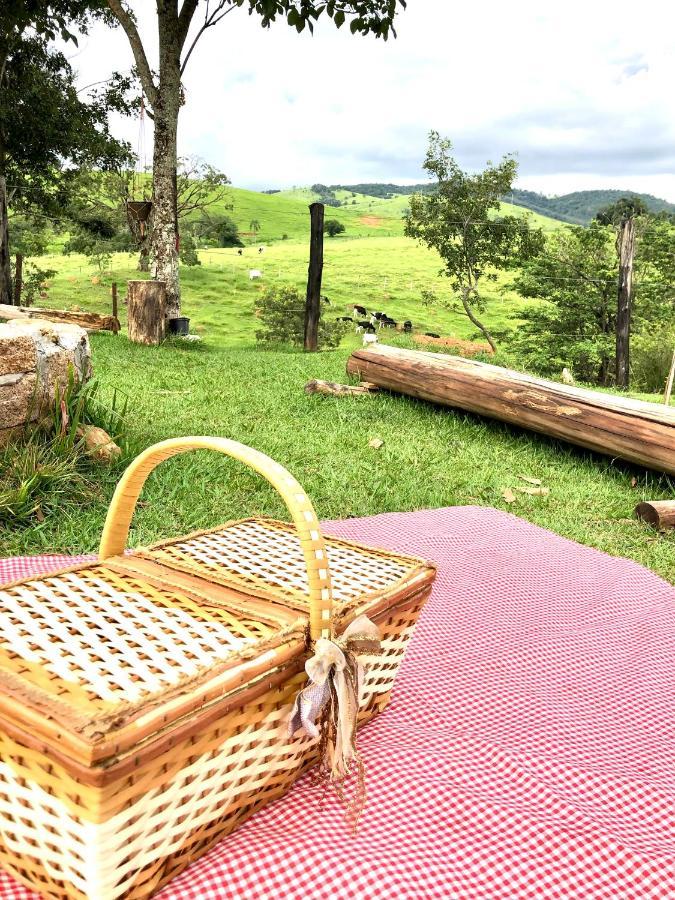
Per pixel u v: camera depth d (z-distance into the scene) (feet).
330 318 167.22
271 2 37.55
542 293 93.15
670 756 7.73
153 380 27.96
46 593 5.73
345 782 6.57
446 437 22.25
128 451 16.06
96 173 118.93
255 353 40.57
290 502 5.44
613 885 5.73
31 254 143.02
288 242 350.64
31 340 15.05
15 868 4.98
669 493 18.19
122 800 4.21
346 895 5.32
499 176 86.07
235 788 5.33
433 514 15.02
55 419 15.42
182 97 46.96
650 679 9.37
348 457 18.98
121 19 44.32
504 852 5.94
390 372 26.48
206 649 5.10
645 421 18.61
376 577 6.69
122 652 4.93
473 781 6.83
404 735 7.52
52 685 4.48
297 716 5.19
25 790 4.42
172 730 4.34
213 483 15.72
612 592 11.96
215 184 142.82
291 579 6.40
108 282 180.55
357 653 5.55
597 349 83.71
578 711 8.47
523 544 13.71
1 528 12.64
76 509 13.70
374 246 303.68
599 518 16.37
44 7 59.06
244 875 5.36
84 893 4.54
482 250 89.92
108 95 69.05
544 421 21.02
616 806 6.79
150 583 6.14
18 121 65.92
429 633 10.09
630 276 47.29
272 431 21.09
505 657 9.60
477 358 42.24
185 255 208.85
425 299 113.50
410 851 5.82
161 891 5.16
